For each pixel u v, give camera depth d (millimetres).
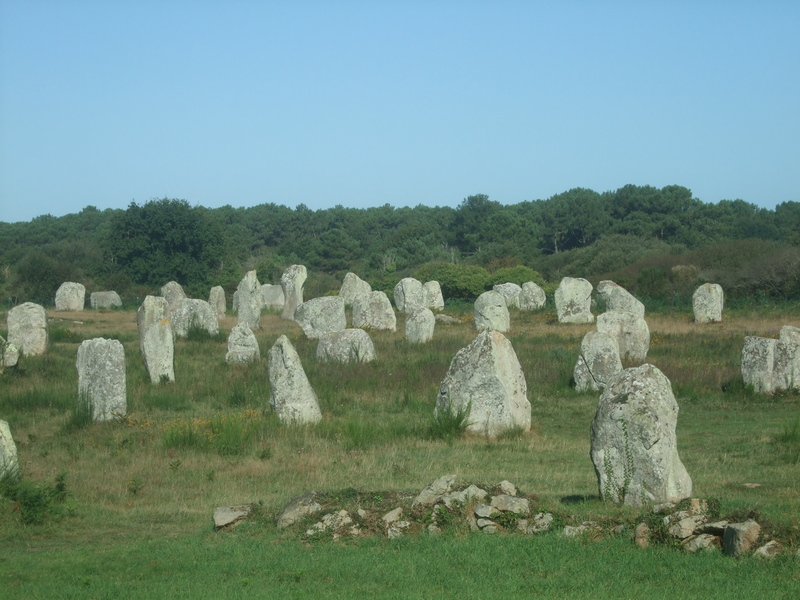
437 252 86625
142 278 72125
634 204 92312
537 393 22594
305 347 30469
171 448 16156
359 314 38281
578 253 74312
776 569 7973
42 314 30266
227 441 16281
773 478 12906
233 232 111062
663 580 7977
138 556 9703
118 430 18125
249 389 22547
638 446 10297
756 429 17594
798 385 21328
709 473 13391
